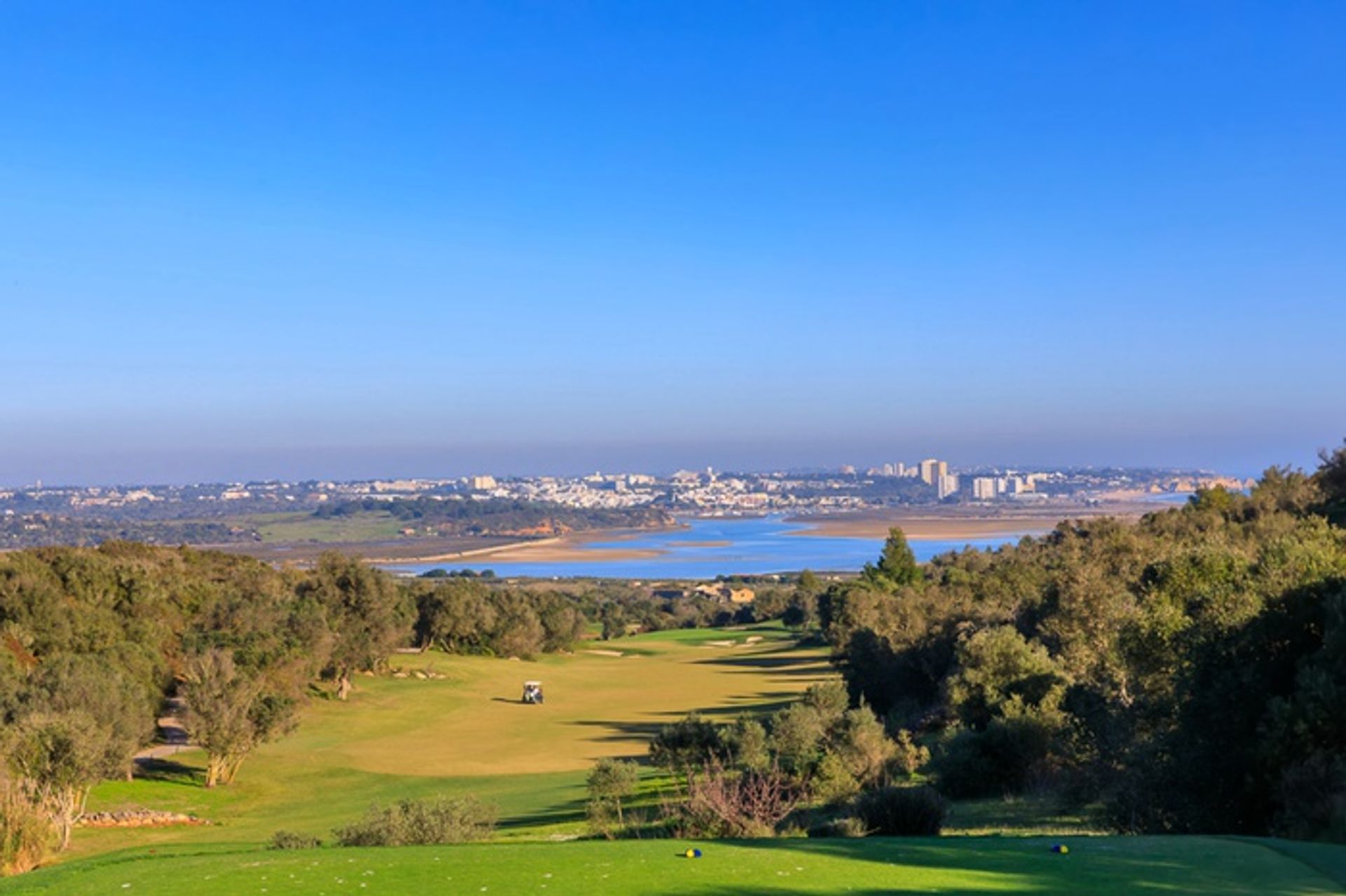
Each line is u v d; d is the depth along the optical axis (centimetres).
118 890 1334
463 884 1308
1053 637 4891
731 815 2533
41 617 6166
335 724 7088
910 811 2173
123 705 4644
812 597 15300
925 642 6469
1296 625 2511
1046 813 2739
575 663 11581
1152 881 1327
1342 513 6681
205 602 7750
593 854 1527
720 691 8844
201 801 4675
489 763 5812
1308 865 1440
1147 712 2798
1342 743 2133
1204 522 7238
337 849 1656
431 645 11688
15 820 2525
